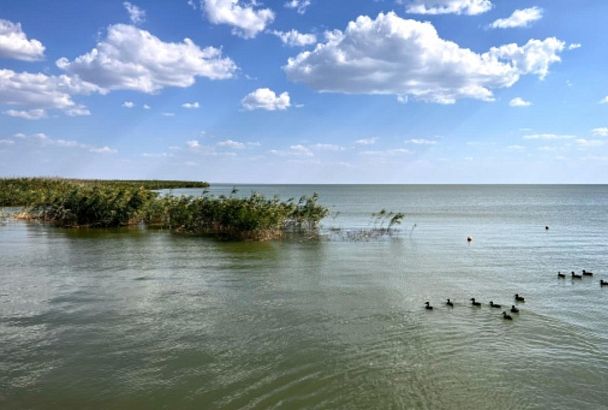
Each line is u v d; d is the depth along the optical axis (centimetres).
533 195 18100
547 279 2589
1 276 2581
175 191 16162
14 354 1491
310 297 2175
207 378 1324
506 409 1173
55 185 8162
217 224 4512
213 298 2148
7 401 1195
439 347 1564
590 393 1258
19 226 5081
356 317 1878
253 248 3619
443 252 3519
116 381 1305
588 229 5272
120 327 1745
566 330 1734
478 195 18338
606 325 1794
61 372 1361
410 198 15250
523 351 1535
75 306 2011
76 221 5062
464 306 2039
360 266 2927
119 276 2594
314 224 4900
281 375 1348
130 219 5078
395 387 1281
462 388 1280
